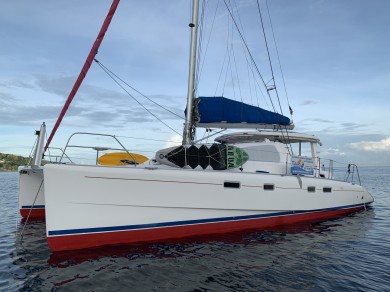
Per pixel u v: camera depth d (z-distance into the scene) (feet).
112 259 17.37
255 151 27.02
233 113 27.09
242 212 23.22
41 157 24.48
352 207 33.04
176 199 20.51
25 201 29.30
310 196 27.43
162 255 18.22
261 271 16.31
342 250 20.43
